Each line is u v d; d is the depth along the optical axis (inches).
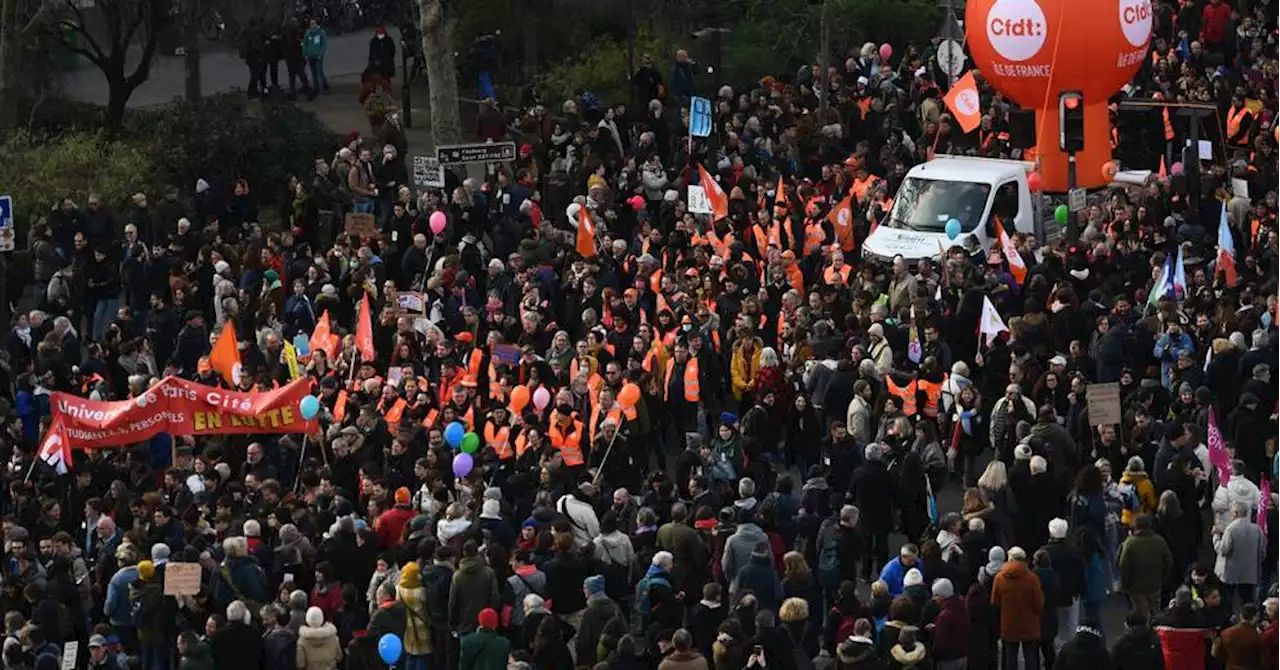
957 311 1803.6
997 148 2431.1
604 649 1214.9
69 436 1492.4
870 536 1469.0
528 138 2375.7
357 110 2851.9
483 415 1581.0
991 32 2372.0
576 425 1536.7
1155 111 2439.7
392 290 1795.0
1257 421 1582.2
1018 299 1834.4
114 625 1339.8
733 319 1811.0
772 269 1847.9
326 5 3319.4
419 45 2871.6
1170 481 1457.9
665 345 1721.2
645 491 1502.2
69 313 1951.3
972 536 1344.7
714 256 1905.8
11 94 2425.0
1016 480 1439.5
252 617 1304.1
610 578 1339.8
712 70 2869.1
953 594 1266.0
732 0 2923.2
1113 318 1728.6
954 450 1620.3
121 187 2297.0
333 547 1349.7
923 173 2192.4
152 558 1370.6
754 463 1496.1
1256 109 2529.5
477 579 1278.3
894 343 1721.2
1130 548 1353.3
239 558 1322.6
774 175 2356.1
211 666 1239.5
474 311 1771.7
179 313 1878.7
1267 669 1243.2
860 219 2209.6
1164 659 1269.7
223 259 1966.0
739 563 1332.4
